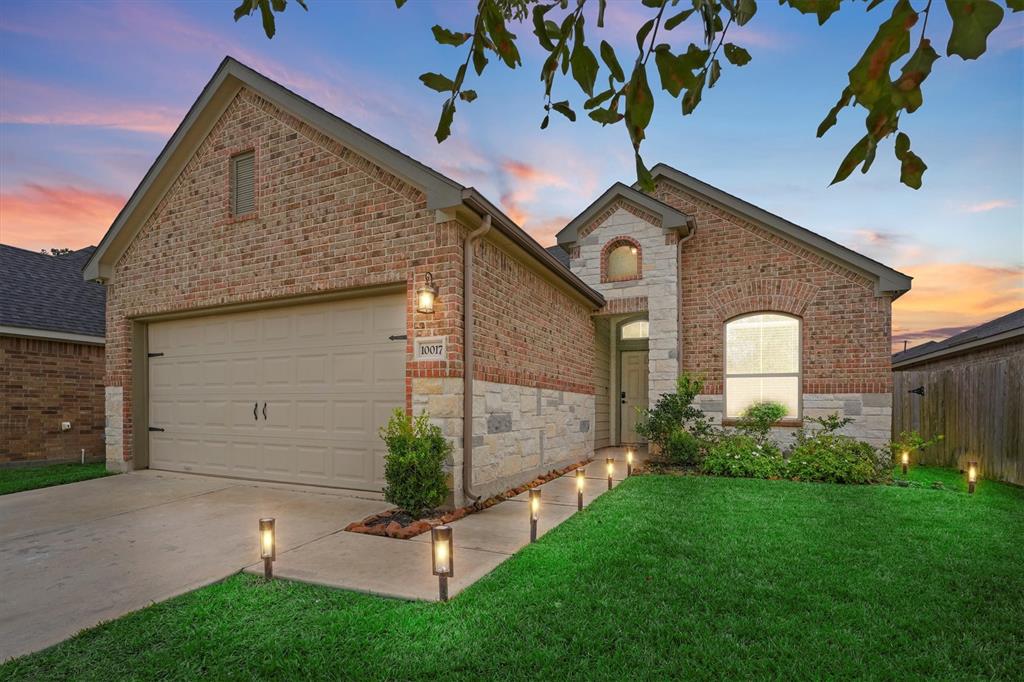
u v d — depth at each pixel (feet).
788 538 16.60
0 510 21.01
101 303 44.52
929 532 17.20
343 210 23.35
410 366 21.44
